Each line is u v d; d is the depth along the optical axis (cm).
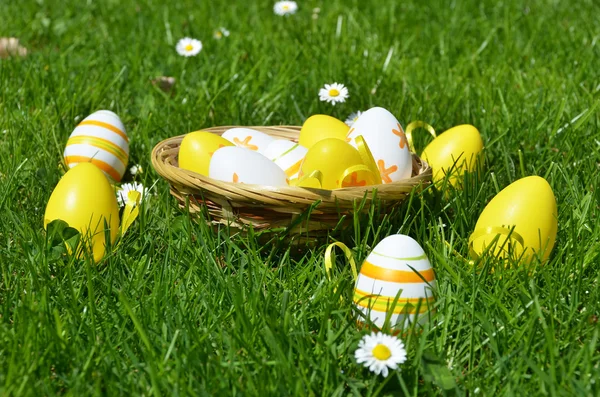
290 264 97
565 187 108
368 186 95
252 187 94
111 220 97
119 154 108
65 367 86
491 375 85
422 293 88
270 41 147
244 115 123
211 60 138
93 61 137
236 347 87
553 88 128
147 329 88
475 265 93
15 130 117
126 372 85
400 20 162
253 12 170
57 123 118
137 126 118
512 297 91
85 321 89
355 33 153
